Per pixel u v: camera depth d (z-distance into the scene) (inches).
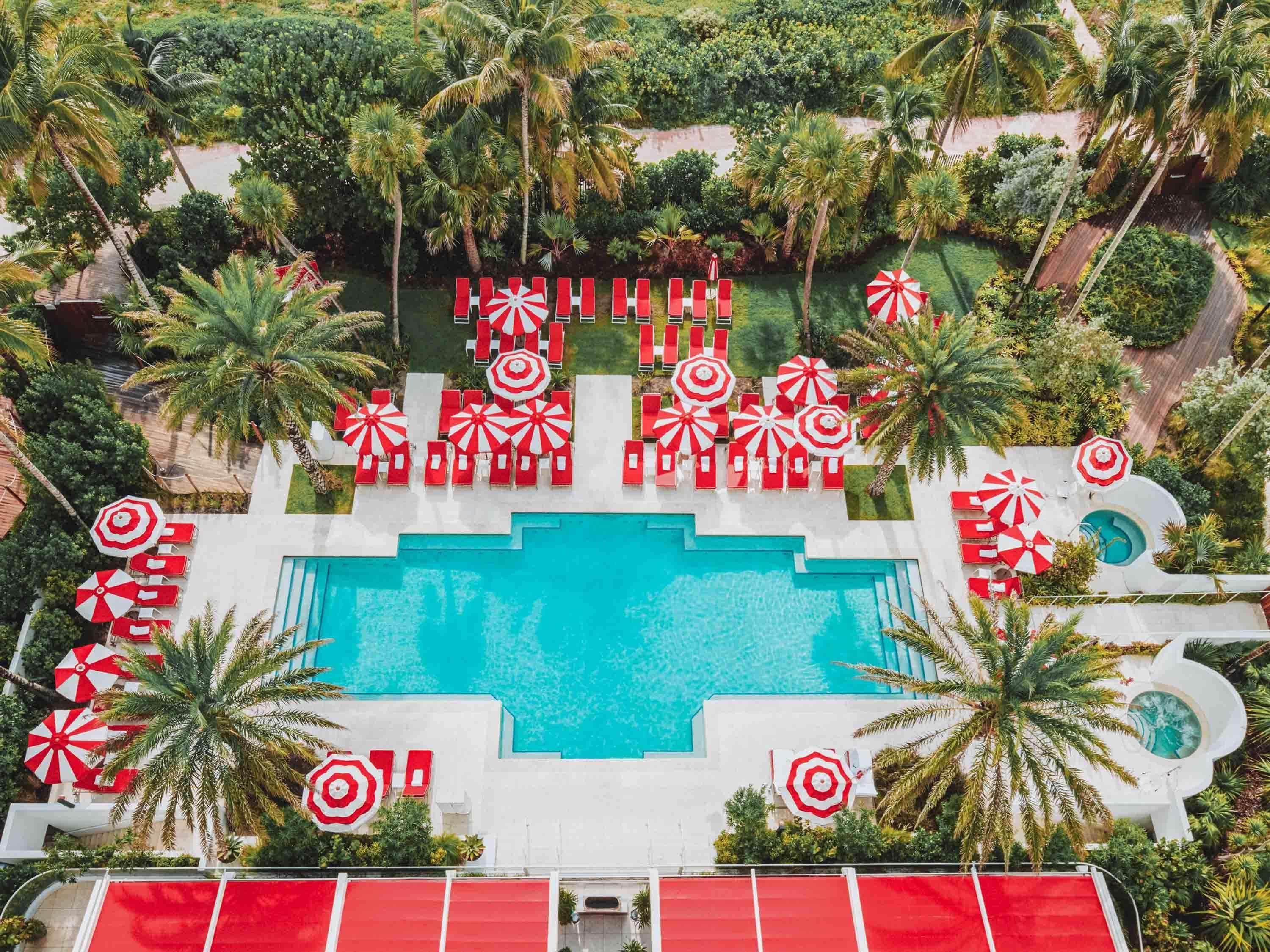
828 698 1097.4
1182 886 943.7
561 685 1106.1
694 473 1240.8
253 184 1200.2
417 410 1290.6
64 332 1300.4
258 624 927.0
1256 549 1181.1
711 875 917.2
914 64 1353.3
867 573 1190.9
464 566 1179.3
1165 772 1038.4
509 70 1130.7
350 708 1069.8
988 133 1635.1
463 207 1222.9
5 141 1008.2
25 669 1049.5
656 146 1603.1
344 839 944.9
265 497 1206.9
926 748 1057.5
